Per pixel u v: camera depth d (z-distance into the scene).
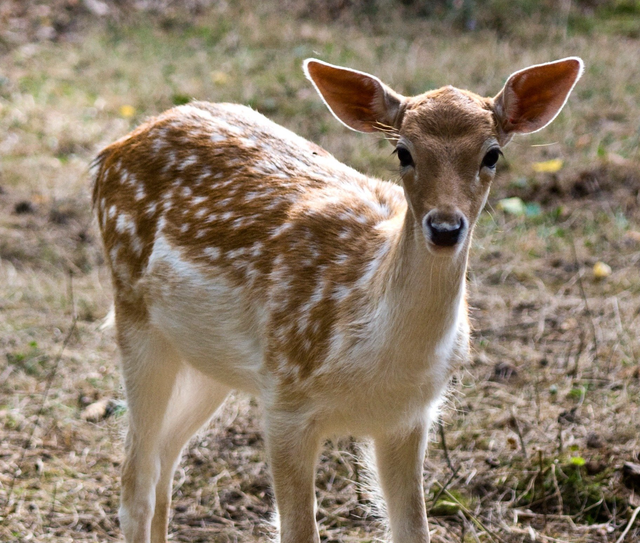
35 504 9.07
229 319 7.51
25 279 13.31
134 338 8.23
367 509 8.72
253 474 9.61
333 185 7.76
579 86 18.95
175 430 8.48
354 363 6.75
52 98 19.27
